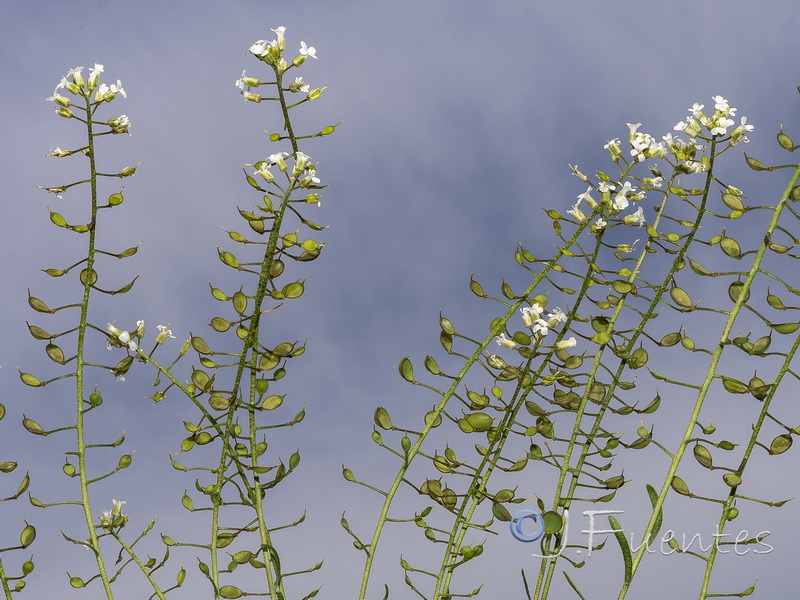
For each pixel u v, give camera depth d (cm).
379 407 43
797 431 42
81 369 43
